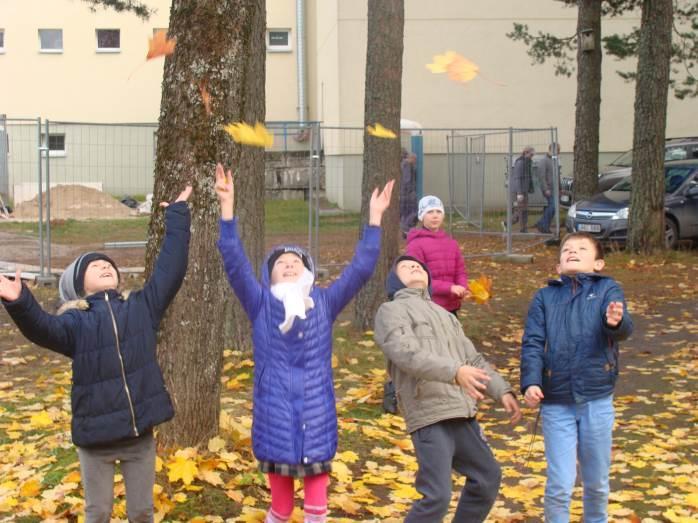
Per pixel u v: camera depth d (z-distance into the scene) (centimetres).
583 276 464
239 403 751
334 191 1895
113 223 2158
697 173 1855
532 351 459
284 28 3378
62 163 2264
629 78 2309
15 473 572
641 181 1697
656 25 1659
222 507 513
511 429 743
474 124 2716
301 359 431
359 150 2675
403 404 445
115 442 414
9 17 3331
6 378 895
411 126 2412
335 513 527
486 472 443
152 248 562
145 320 421
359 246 459
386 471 608
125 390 410
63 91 3369
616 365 460
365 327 1045
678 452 675
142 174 2178
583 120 1970
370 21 1012
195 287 559
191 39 554
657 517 539
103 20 3356
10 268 1515
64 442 632
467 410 435
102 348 409
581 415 456
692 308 1275
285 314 427
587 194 1975
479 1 2680
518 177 1995
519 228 2141
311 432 425
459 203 2167
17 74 3353
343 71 2677
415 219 1856
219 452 568
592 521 470
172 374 561
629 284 1452
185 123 555
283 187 2156
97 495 420
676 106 2775
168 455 554
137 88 3384
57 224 2155
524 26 2320
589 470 463
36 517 501
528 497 562
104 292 424
